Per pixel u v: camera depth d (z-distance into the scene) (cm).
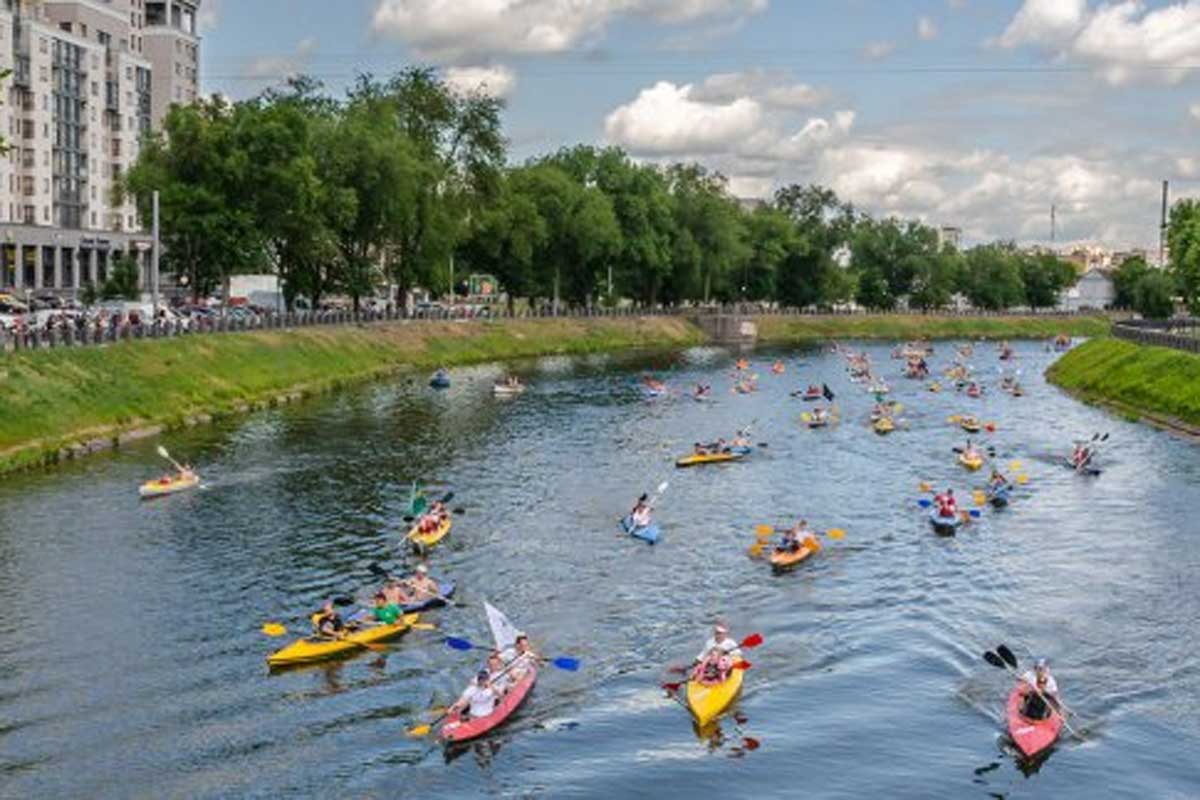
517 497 5909
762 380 12088
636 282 18675
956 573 4675
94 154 17025
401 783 2920
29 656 3616
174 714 3244
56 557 4634
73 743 3058
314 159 11169
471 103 13775
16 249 13400
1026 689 3341
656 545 5028
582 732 3228
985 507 5859
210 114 10600
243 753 3034
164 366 8269
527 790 2906
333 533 5088
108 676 3478
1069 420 9119
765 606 4244
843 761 3080
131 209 17925
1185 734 3238
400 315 13538
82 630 3841
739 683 3478
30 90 15362
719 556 4875
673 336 17725
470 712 3234
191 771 2934
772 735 3225
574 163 17838
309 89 12925
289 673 3541
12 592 4206
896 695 3484
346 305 16475
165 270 12462
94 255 15088
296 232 10906
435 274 13512
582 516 5531
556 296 16688
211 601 4150
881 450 7594
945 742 3189
